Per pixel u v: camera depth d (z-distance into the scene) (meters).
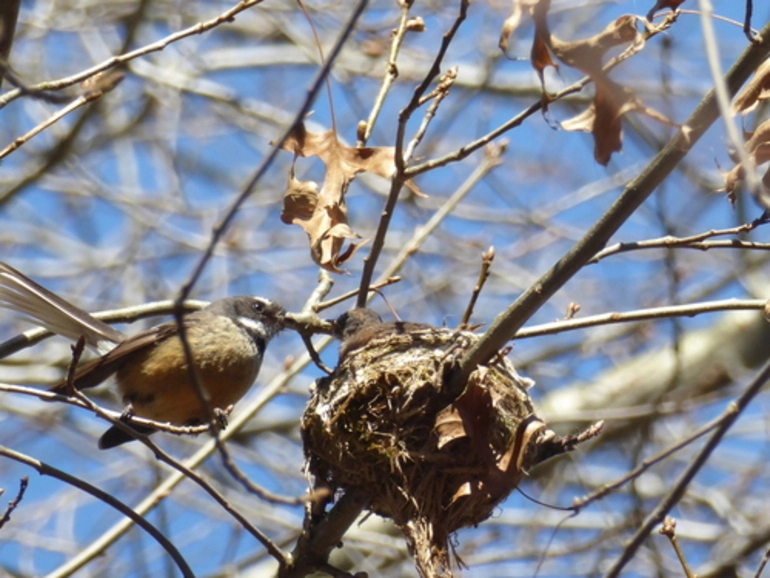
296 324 6.64
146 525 5.28
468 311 6.26
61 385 6.93
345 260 6.11
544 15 4.60
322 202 6.00
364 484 5.84
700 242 5.53
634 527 9.52
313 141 6.06
